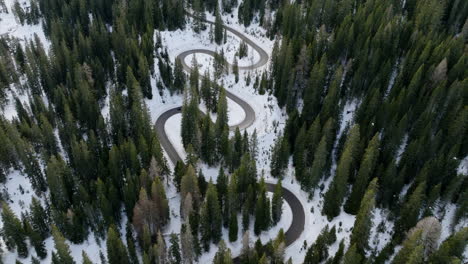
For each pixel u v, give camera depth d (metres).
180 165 78.50
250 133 96.31
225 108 89.88
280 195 71.31
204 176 85.25
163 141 95.62
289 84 95.69
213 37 135.50
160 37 127.94
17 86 114.00
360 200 73.25
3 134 83.81
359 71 94.62
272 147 92.31
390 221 72.62
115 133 93.69
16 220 69.00
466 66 93.06
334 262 63.16
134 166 81.12
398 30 107.31
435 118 85.50
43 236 74.88
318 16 125.75
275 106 104.12
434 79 90.69
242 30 141.75
